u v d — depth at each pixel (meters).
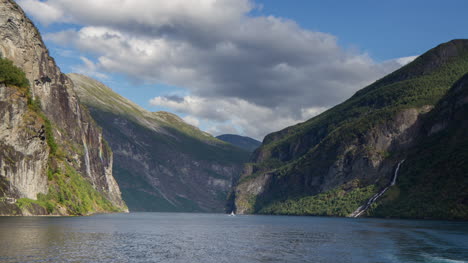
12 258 58.94
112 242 82.50
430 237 101.31
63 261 58.44
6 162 135.88
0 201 130.75
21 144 142.00
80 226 114.69
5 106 138.50
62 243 75.44
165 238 97.62
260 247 82.81
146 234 106.38
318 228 143.12
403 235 107.31
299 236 108.44
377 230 126.44
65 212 165.50
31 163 145.75
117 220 168.62
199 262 63.59
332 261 65.75
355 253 74.12
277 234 115.44
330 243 90.19
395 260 66.94
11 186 136.75
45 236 83.31
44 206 148.75
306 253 74.31
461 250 78.12
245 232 123.62
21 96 145.38
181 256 68.75
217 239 98.88
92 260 60.41
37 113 161.12
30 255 61.66
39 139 150.50
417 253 74.00
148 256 67.25
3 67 143.38
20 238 78.44
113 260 61.72
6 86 140.88
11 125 139.50
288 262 64.62
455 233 111.81
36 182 149.25
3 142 136.75
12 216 131.50
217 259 66.75
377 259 67.81
